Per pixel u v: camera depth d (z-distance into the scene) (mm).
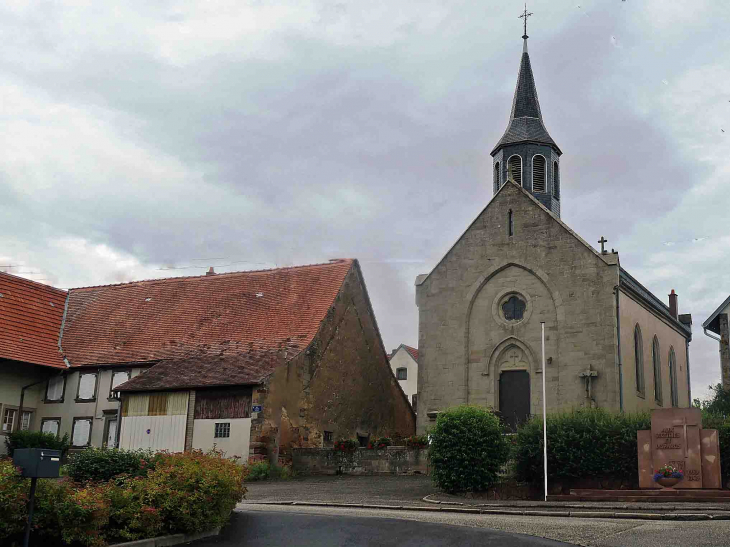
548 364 35531
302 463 32844
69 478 18375
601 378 34375
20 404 37719
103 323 41406
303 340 35844
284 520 17641
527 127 42156
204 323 39219
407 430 43844
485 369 36844
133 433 34406
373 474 31391
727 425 23125
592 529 16219
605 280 35281
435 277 38844
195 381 33500
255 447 31562
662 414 22984
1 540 13070
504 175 41844
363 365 40250
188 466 17188
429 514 19906
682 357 47094
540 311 36344
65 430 37719
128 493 15914
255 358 34625
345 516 18281
